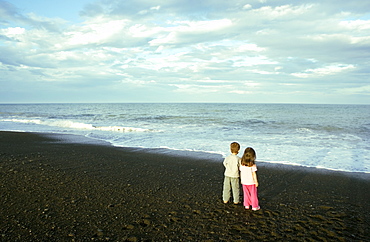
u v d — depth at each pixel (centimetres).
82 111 5056
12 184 627
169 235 393
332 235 400
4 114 4062
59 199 536
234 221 448
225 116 3409
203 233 402
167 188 634
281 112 4350
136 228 415
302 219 461
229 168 532
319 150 1155
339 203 549
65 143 1366
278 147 1226
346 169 852
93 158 977
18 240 368
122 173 769
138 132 1833
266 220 454
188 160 976
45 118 3198
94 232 397
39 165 831
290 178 751
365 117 3030
